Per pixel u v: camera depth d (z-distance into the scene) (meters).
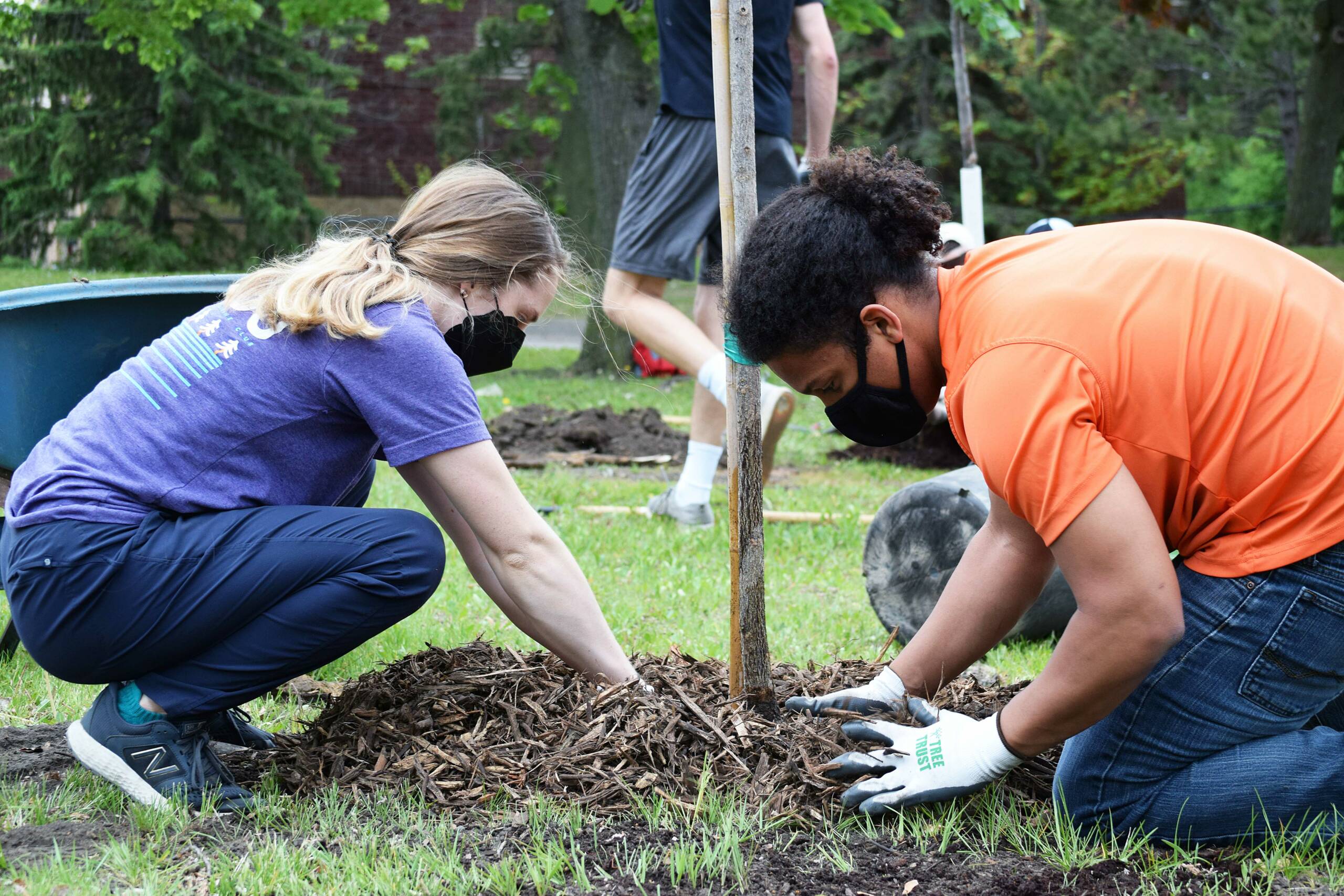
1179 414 2.14
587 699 2.79
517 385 12.98
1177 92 24.70
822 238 2.17
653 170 5.70
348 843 2.36
